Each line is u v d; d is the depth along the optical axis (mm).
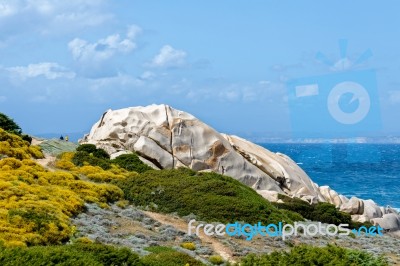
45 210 27359
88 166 42781
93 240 26656
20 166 35688
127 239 28438
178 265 23391
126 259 20984
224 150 52656
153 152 50406
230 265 25297
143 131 51969
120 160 47812
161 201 38469
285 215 39906
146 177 42344
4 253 18094
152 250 26828
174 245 29328
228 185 40312
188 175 43156
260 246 32375
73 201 31094
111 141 52031
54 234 25328
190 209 37156
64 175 35906
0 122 48750
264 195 48938
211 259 27703
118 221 31859
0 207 26734
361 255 23688
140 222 32844
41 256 18344
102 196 35188
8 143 40844
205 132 53094
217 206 37094
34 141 52469
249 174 52625
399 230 51438
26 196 29062
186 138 52281
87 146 48688
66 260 18531
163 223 33938
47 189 31781
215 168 51688
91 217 30859
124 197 38219
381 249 37594
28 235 24078
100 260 20406
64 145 53000
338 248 23641
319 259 22219
